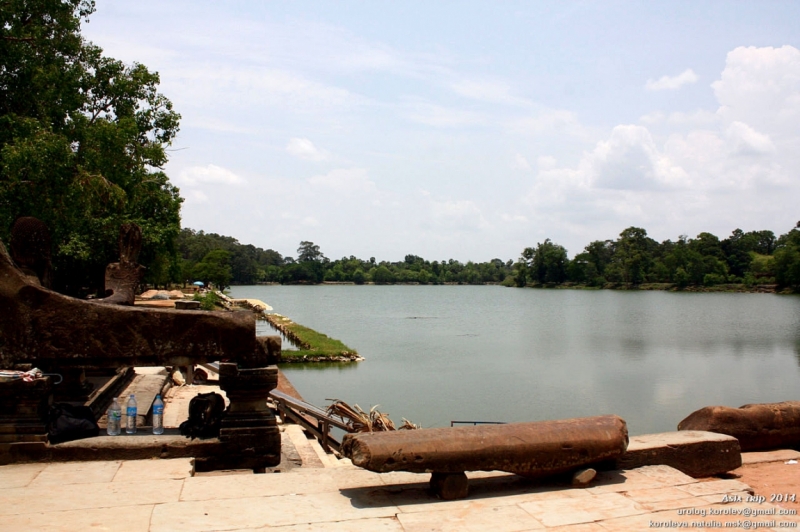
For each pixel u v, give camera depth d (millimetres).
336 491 5324
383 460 4844
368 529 4461
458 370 35750
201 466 6621
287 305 118750
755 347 46312
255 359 6867
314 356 39562
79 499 5133
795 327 62750
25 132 21562
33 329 6473
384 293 187750
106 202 24703
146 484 5543
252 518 4684
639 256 174375
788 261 141625
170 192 42219
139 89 29578
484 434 5129
